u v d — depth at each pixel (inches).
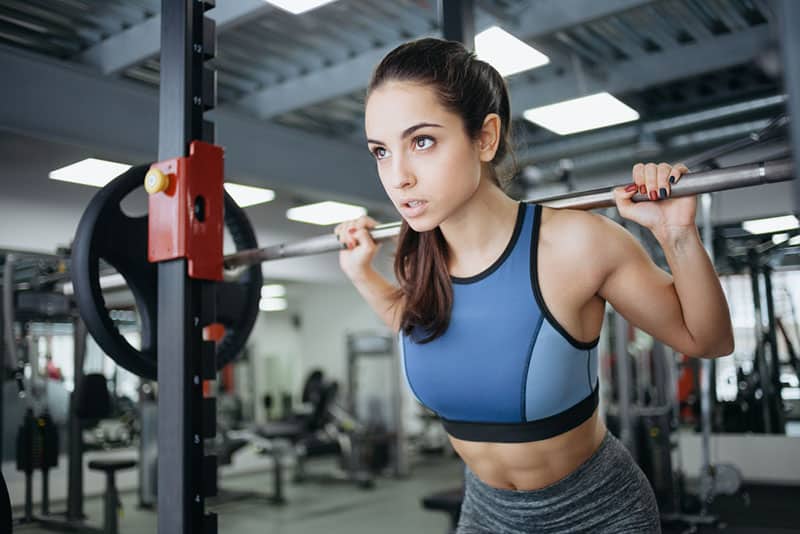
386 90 31.4
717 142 201.0
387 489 243.0
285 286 409.1
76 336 141.6
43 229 160.2
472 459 37.4
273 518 196.4
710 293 31.4
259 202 215.3
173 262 40.1
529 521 37.1
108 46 144.5
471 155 31.8
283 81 179.2
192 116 40.7
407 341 36.8
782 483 205.6
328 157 207.9
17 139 139.0
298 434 260.5
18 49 137.3
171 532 37.9
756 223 194.4
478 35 137.6
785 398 210.8
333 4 139.3
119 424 244.8
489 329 33.7
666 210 31.3
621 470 36.4
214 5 42.6
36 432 156.9
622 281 33.3
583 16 137.6
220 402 311.4
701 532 153.1
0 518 46.1
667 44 165.9
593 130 209.9
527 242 33.6
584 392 34.6
